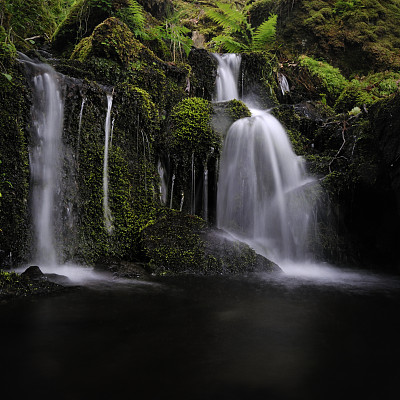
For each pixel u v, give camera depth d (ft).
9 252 14.82
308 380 6.80
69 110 16.71
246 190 20.31
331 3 37.96
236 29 36.01
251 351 7.95
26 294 11.64
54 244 15.83
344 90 29.30
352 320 10.03
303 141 23.93
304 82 31.78
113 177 17.65
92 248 16.42
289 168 21.58
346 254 19.56
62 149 16.43
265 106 28.55
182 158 19.51
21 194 15.16
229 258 16.12
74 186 16.55
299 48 36.11
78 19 26.84
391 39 35.78
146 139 19.19
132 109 18.95
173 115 20.43
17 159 15.16
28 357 7.51
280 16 38.01
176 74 22.79
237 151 20.26
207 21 45.68
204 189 19.81
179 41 26.18
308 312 10.69
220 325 9.46
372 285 14.55
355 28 35.83
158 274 15.08
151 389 6.43
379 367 7.31
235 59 28.68
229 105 21.75
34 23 28.86
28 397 6.15
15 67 15.65
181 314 10.24
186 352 7.84
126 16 25.26
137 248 16.92
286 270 17.42
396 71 33.45
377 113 18.70
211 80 26.68
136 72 20.77
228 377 6.87
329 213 19.81
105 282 13.66
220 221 19.79
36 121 15.83
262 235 20.11
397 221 18.71
